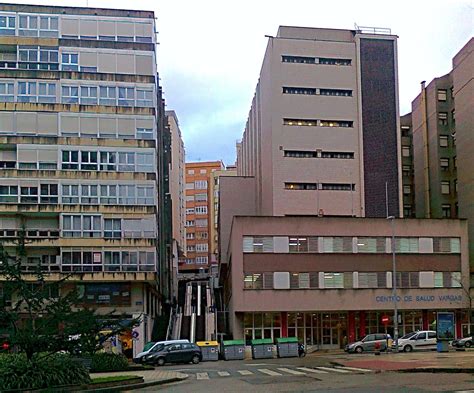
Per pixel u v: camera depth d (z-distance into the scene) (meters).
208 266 143.38
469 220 69.94
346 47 69.94
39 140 54.06
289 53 69.00
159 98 69.50
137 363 42.44
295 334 57.03
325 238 57.44
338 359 41.06
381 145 68.69
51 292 23.17
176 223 121.19
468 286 58.88
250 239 56.44
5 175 53.00
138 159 55.22
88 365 28.58
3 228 53.03
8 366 21.50
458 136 73.44
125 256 53.34
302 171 67.25
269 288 55.97
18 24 56.44
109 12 58.12
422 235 59.06
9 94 54.50
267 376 28.94
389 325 58.62
